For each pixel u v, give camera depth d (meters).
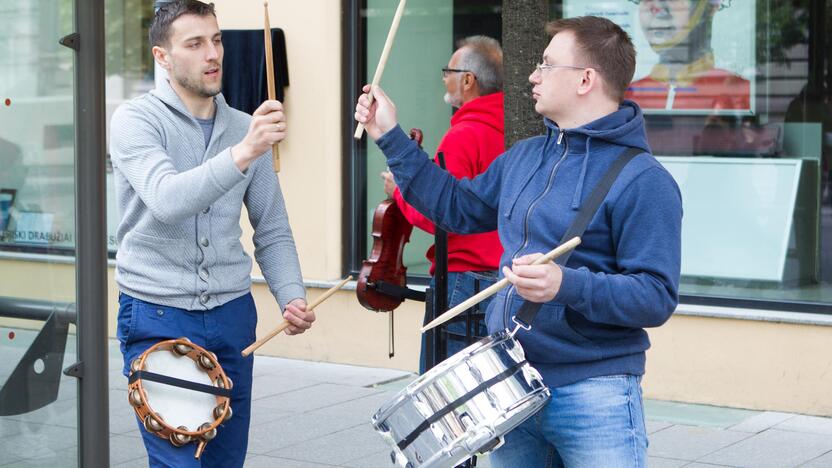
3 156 3.72
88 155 3.71
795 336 6.45
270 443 6.00
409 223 5.11
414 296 5.10
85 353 3.76
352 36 7.76
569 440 3.20
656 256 3.06
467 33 7.57
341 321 7.76
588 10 7.21
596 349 3.15
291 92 7.87
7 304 3.76
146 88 8.58
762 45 6.83
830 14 6.66
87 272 3.74
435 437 3.00
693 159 7.03
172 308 3.68
